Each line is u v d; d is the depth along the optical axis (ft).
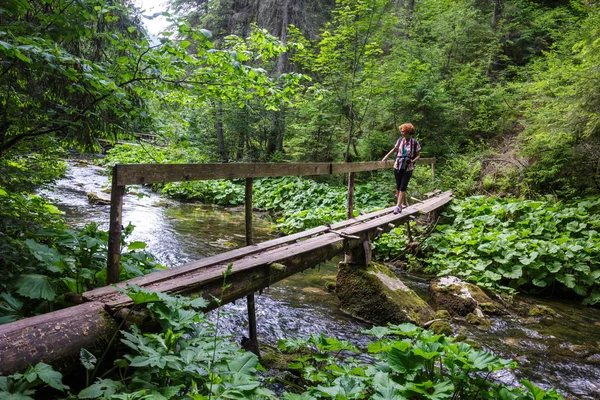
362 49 44.65
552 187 34.76
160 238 27.86
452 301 19.39
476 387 8.82
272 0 54.90
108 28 15.23
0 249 9.74
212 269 11.55
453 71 53.78
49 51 9.81
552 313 19.71
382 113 48.83
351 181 21.56
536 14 57.31
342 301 18.72
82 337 7.27
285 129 58.39
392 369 9.13
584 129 28.76
